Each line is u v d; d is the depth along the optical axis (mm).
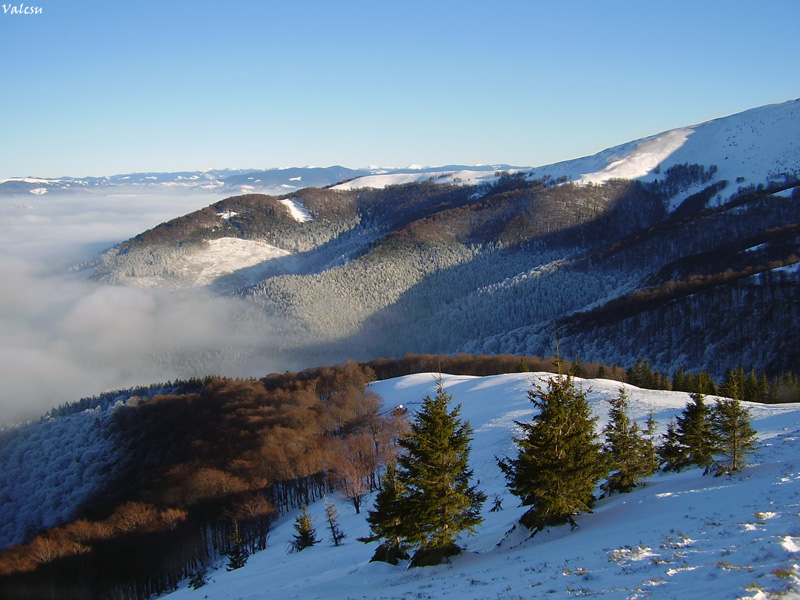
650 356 163125
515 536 31906
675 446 43094
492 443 70562
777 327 151250
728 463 36938
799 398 99438
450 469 31359
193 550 70562
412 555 35281
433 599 21922
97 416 162000
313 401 126000
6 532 122500
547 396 30688
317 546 53875
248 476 81875
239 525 70188
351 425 103188
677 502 29109
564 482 29859
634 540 22984
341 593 30891
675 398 75375
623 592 16031
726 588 14359
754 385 98938
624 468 38719
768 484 27984
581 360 169000
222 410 132125
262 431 100938
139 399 169375
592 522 30516
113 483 117750
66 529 73688
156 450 125688
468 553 32000
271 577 44125
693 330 164500
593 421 30938
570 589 17781
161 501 80750
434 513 31438
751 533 19750
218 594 42750
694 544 19969
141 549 67625
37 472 143000
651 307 182250
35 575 63469
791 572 14391
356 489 65000
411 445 31906
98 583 64812
